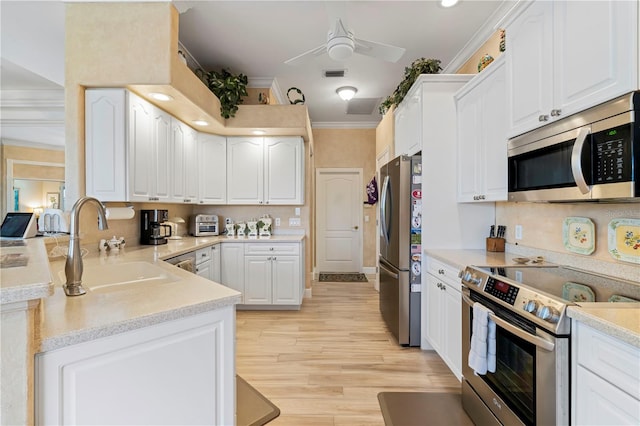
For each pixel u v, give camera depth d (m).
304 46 3.13
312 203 5.52
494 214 2.71
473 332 1.58
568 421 1.12
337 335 3.05
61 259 2.03
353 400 2.02
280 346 2.81
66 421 0.87
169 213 3.67
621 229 1.56
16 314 0.76
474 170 2.37
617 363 0.93
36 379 0.82
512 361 1.41
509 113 1.86
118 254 2.34
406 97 3.15
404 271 2.79
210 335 1.17
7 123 4.11
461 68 3.36
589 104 1.29
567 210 1.90
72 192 2.24
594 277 1.57
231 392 1.23
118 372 0.96
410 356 2.62
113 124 2.28
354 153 6.00
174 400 1.08
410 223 2.77
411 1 2.45
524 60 1.71
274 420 1.82
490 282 1.58
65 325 0.90
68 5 2.21
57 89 3.77
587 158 1.29
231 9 2.54
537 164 1.64
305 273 4.37
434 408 1.94
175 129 3.09
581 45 1.33
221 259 3.71
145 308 1.06
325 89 4.27
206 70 3.62
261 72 3.72
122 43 2.22
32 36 2.46
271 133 3.85
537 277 1.57
